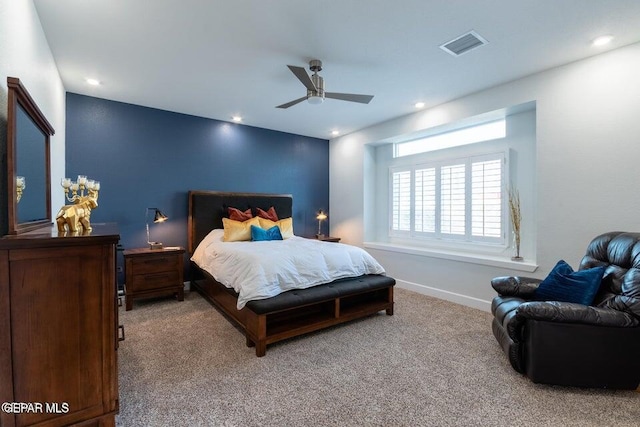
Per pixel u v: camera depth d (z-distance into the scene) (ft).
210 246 12.26
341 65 9.38
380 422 5.46
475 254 12.59
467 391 6.39
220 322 10.13
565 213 9.34
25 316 3.88
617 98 8.39
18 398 3.85
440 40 8.01
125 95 11.89
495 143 12.26
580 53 8.65
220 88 11.20
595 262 7.71
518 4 6.56
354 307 10.40
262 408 5.82
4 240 3.69
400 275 14.98
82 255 4.22
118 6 6.57
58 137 9.73
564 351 6.30
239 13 6.88
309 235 18.45
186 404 5.90
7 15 4.78
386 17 7.04
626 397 6.17
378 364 7.50
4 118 4.56
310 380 6.79
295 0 6.44
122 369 7.16
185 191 14.24
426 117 13.44
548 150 9.68
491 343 8.66
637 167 8.09
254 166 16.34
